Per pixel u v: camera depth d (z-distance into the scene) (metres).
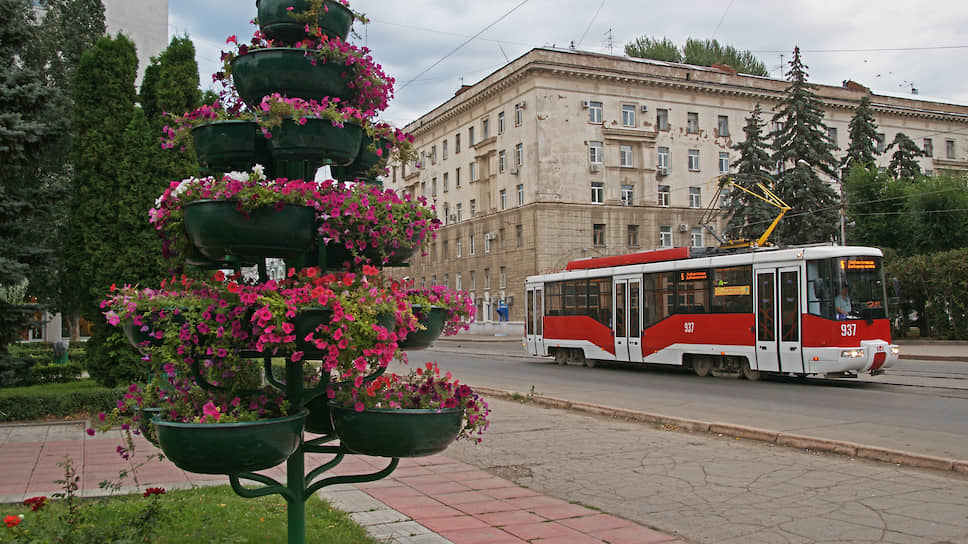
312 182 4.01
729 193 40.25
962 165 58.41
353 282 3.94
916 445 9.27
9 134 10.88
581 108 45.47
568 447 9.70
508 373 22.12
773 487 7.28
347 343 3.64
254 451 3.53
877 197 39.91
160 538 4.96
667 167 47.72
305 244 3.96
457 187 54.19
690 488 7.32
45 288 21.94
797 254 17.02
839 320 16.17
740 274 18.41
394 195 4.14
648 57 63.06
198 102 13.87
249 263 4.38
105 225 12.92
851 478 7.59
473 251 51.69
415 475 8.00
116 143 13.08
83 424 11.50
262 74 4.22
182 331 3.72
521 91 45.84
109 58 13.24
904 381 17.47
